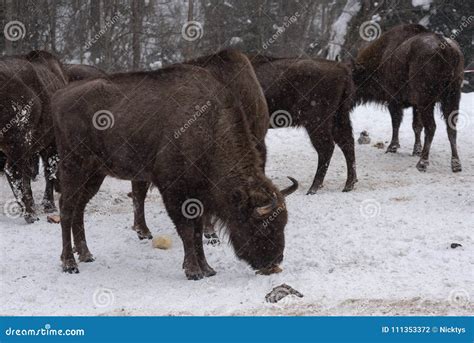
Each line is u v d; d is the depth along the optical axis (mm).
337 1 29406
